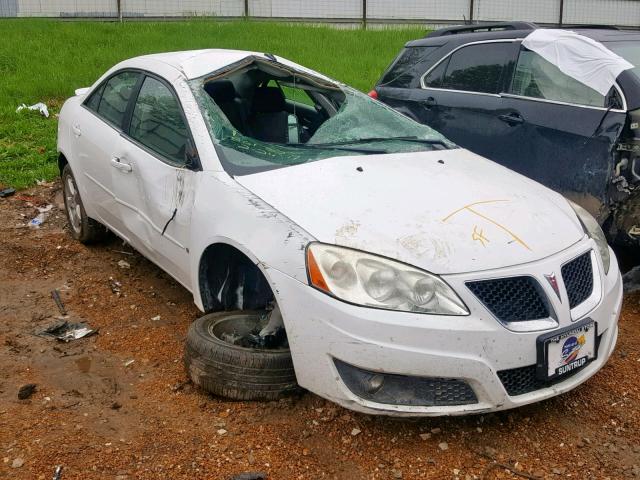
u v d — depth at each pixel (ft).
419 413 9.67
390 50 47.62
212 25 52.42
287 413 10.85
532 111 18.52
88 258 17.79
